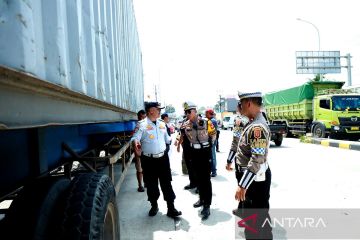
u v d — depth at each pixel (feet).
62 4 5.59
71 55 6.09
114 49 13.03
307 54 85.15
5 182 6.20
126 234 12.49
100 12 9.78
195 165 14.57
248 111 8.77
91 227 6.03
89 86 7.68
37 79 4.08
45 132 7.89
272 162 28.96
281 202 15.94
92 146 16.11
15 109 3.98
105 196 6.85
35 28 4.26
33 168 7.22
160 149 14.39
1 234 5.84
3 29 3.49
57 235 5.98
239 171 9.43
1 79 3.42
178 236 12.15
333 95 48.06
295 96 60.18
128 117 21.08
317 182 20.07
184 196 18.03
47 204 6.23
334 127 47.19
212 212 14.97
